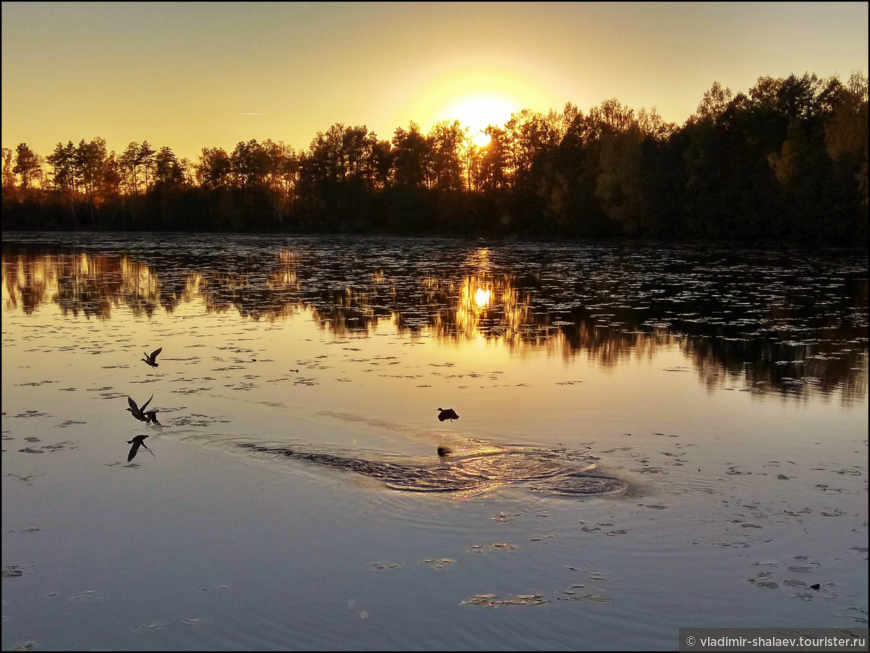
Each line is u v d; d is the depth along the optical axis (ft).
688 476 31.78
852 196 155.74
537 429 38.01
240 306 83.92
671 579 23.67
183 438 36.63
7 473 32.63
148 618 22.17
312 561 24.97
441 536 26.48
